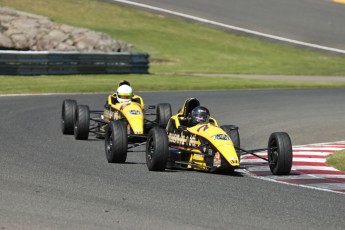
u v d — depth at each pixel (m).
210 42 171.75
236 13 191.88
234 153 44.88
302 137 69.81
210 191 39.81
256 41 174.00
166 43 168.50
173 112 83.31
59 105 85.62
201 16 189.12
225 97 100.75
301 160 55.47
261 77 134.50
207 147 46.34
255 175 47.28
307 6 199.88
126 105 59.81
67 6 189.62
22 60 111.25
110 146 50.22
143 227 30.84
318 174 49.03
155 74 129.00
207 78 127.06
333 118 84.12
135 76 122.81
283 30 181.00
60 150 55.09
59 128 68.44
